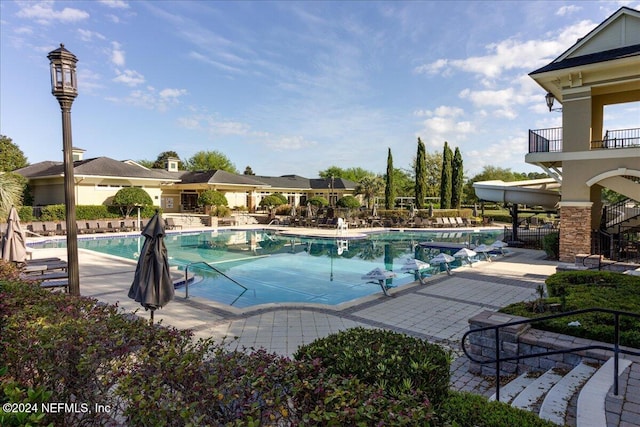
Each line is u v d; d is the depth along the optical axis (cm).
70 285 597
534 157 1330
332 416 181
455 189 3450
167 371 232
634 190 1184
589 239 1245
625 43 1212
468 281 1022
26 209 2173
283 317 699
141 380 228
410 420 182
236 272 1328
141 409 194
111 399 245
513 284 984
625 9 1197
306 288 1110
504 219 3306
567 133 1279
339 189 4391
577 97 1261
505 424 257
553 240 1412
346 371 262
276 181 4369
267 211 3647
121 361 258
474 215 3164
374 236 2402
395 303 802
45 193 2742
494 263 1312
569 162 1276
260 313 724
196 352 266
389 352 288
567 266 1102
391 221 2855
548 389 390
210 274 1280
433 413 198
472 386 448
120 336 285
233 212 3397
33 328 304
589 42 1273
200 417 183
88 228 2242
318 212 3272
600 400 309
